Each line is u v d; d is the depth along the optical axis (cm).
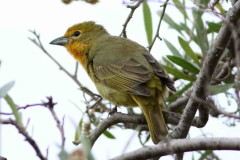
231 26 800
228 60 1107
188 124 953
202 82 916
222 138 789
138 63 1206
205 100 938
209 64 909
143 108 1100
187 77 1184
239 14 878
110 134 1189
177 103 1288
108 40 1373
